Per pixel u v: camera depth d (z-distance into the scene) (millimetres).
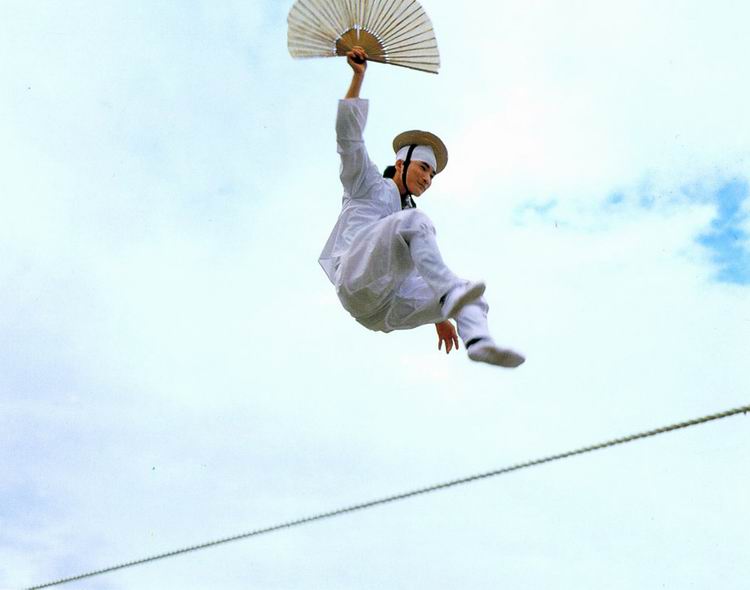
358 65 8047
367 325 8469
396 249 7844
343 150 8117
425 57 8117
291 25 8070
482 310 7605
